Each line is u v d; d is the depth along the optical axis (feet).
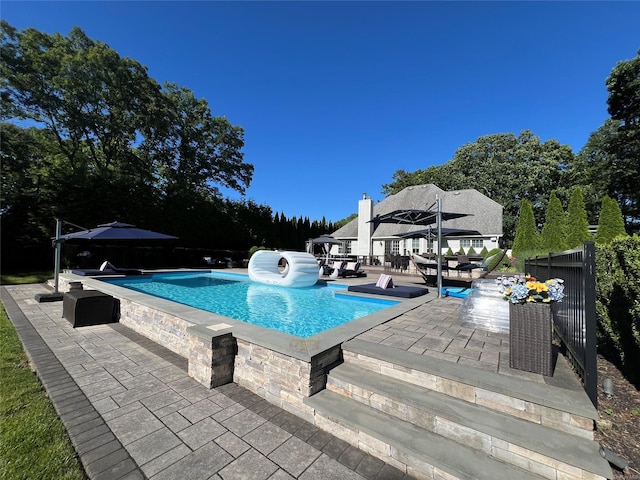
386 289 27.76
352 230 95.30
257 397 11.78
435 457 7.63
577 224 53.78
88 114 59.77
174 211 68.13
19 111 55.57
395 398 9.39
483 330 14.89
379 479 7.73
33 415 9.99
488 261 39.60
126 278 41.11
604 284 14.78
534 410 8.13
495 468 7.37
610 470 6.44
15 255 49.32
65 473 7.54
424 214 32.86
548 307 9.57
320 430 9.74
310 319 22.52
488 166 99.96
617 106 65.72
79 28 60.39
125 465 7.85
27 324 21.31
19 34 53.42
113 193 59.00
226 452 8.50
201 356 12.86
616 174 70.64
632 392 11.57
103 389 12.07
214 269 58.08
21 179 50.42
